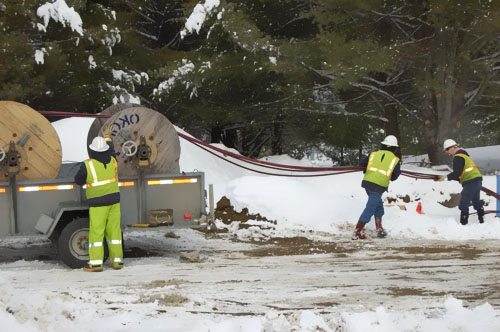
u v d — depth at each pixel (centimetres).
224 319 644
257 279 860
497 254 1038
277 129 2478
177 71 1988
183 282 842
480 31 1761
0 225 945
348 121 2152
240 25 1872
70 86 1933
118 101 2000
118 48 2158
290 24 2223
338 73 1747
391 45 1808
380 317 597
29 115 984
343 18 1847
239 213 1390
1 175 952
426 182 1700
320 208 1430
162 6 2458
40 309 632
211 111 2148
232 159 1809
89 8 2078
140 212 1005
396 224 1323
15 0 1764
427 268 927
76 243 952
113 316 646
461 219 1323
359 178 1683
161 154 1031
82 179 930
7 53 1714
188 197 1024
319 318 593
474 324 591
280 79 2138
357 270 920
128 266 970
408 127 2489
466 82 1945
